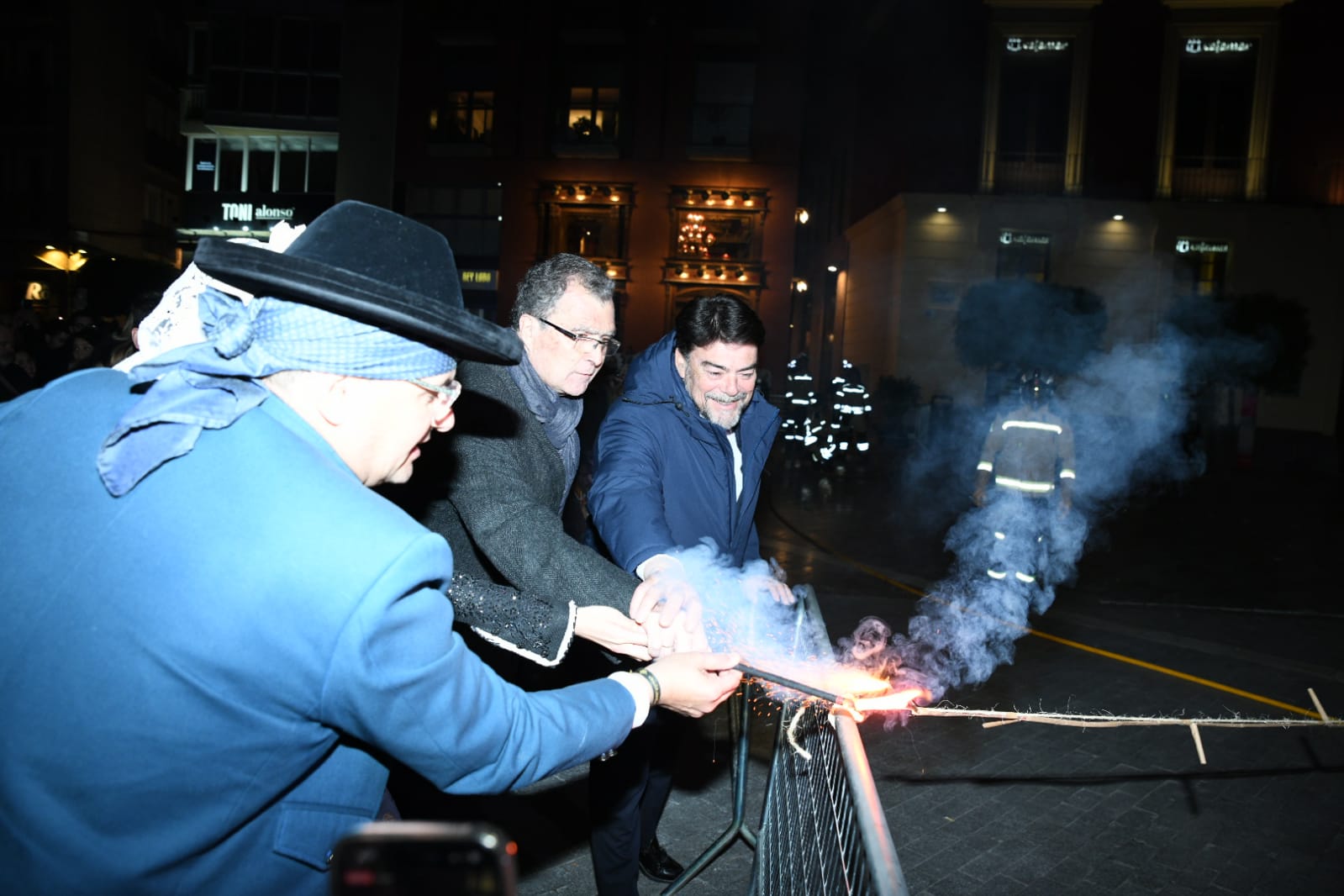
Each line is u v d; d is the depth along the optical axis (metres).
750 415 3.31
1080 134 24.25
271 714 1.25
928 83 24.66
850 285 29.94
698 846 3.83
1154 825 4.16
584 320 2.63
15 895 1.23
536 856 3.66
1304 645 7.30
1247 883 3.71
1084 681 6.17
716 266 28.17
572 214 28.88
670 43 28.28
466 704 1.36
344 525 1.28
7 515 1.32
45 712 1.23
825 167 34.41
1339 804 4.41
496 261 29.28
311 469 1.34
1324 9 23.33
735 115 28.34
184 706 1.22
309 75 31.77
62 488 1.32
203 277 1.81
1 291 28.36
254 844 1.34
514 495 2.45
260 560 1.24
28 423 1.40
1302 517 14.72
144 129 31.97
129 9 30.94
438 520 2.62
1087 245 23.97
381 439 1.47
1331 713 5.68
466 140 29.20
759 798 4.25
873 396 22.17
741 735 3.54
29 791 1.23
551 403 2.71
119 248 30.97
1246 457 21.28
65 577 1.26
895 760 4.77
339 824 1.42
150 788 1.23
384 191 29.70
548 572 2.33
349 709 1.27
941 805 4.29
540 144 28.70
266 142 32.69
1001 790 4.45
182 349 1.52
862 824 1.47
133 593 1.23
